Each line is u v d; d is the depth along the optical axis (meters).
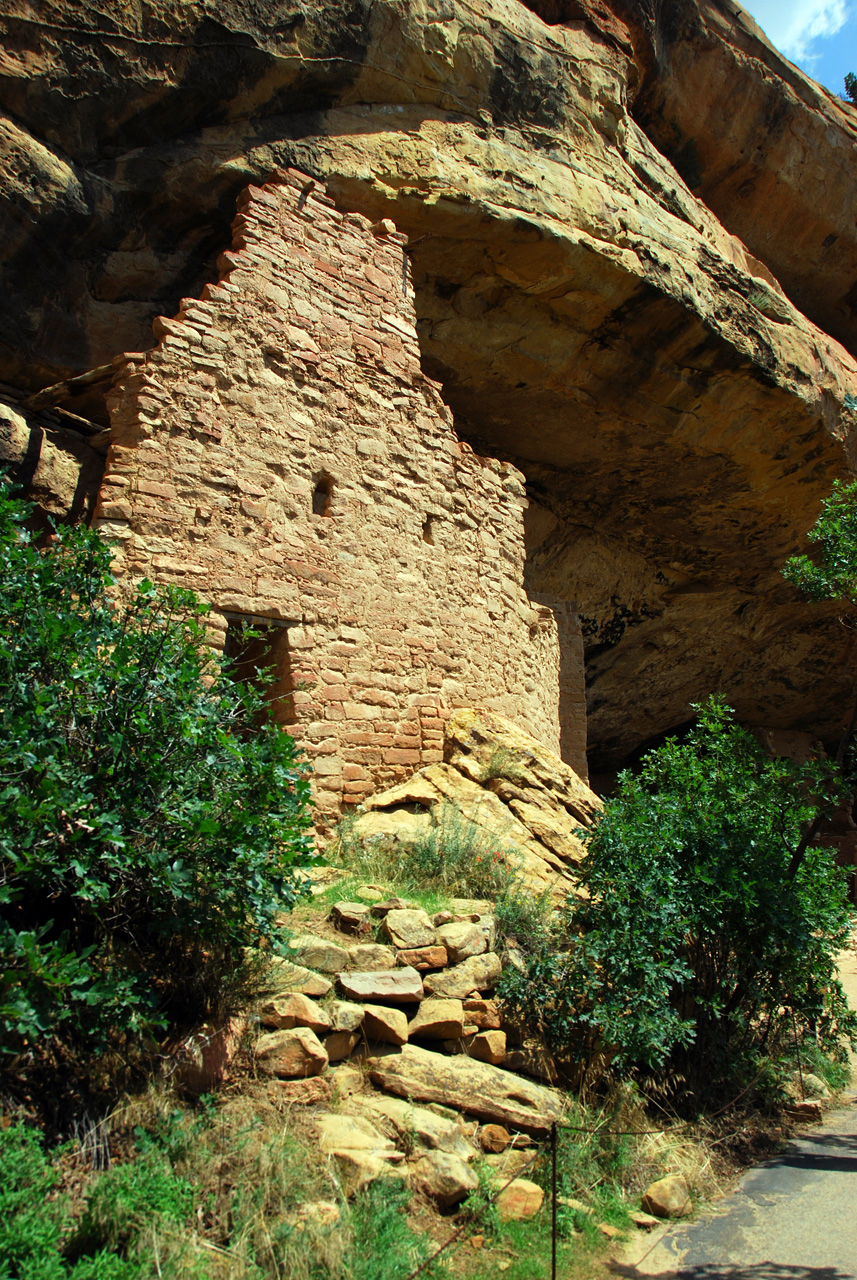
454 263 10.45
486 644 9.70
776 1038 7.00
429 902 5.87
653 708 20.88
